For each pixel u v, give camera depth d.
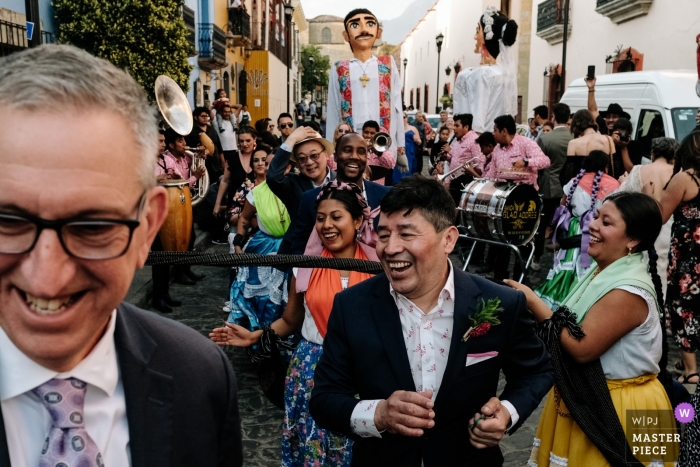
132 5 10.19
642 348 2.65
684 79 9.57
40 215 0.98
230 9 23.45
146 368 1.25
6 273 1.01
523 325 2.26
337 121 7.71
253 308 5.32
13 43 8.10
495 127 7.92
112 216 1.03
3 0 8.52
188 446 1.29
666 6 15.10
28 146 0.97
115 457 1.21
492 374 2.20
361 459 2.26
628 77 10.66
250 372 5.36
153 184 1.13
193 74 18.12
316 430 3.04
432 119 28.58
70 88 0.98
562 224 6.03
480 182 7.34
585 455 2.71
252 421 4.51
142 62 10.34
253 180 7.38
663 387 2.81
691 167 5.02
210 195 10.03
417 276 2.16
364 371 2.21
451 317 2.22
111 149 1.01
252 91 29.62
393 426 1.99
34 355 1.06
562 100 13.20
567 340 2.62
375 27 7.52
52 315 1.03
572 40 21.28
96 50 10.23
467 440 2.21
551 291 5.77
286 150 4.77
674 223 5.20
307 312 3.16
